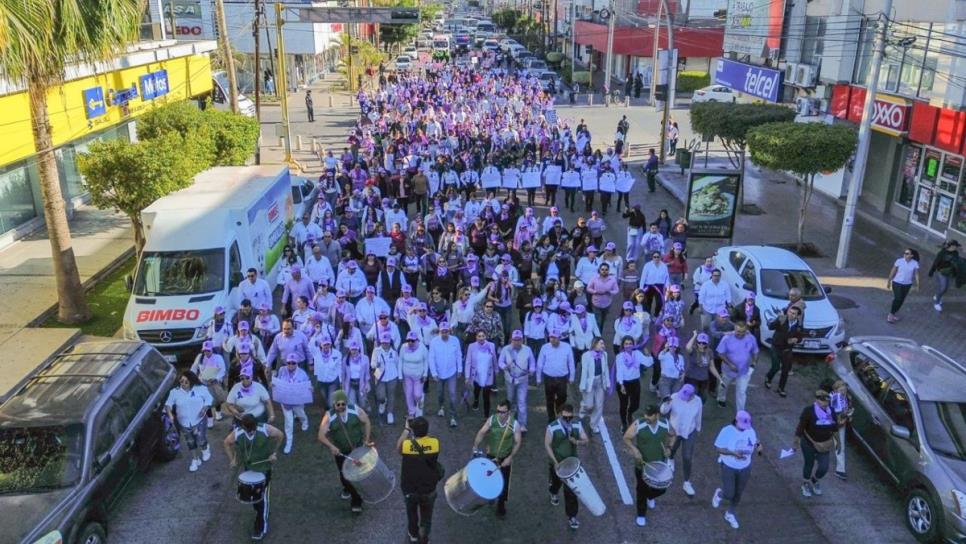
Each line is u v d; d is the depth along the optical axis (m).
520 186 24.58
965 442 9.22
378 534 9.21
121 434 9.27
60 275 15.34
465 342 12.59
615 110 47.34
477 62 66.12
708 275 15.21
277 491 10.08
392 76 51.00
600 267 14.27
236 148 22.86
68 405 9.02
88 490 8.27
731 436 9.19
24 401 9.19
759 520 9.57
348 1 60.66
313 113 45.00
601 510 8.86
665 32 54.41
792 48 27.30
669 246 17.00
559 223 17.89
